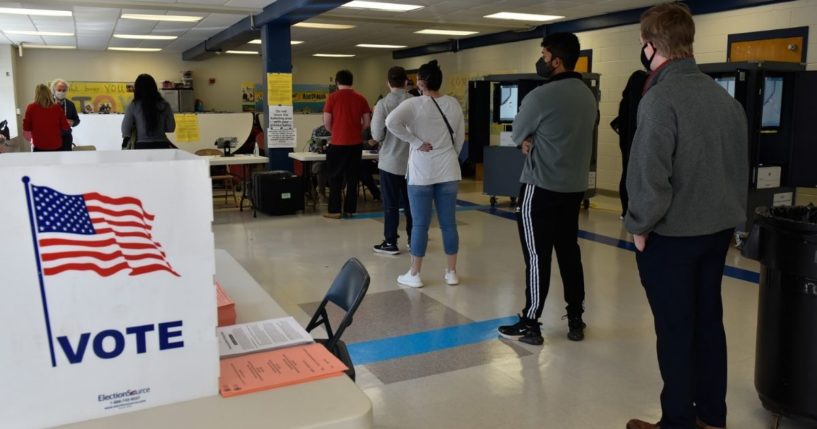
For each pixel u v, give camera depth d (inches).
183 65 612.1
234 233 251.9
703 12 305.0
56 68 562.3
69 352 28.0
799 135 228.5
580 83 120.3
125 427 28.9
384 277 184.9
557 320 147.2
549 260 126.1
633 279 183.6
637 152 79.5
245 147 356.2
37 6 315.3
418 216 169.0
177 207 28.9
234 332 45.1
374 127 204.7
